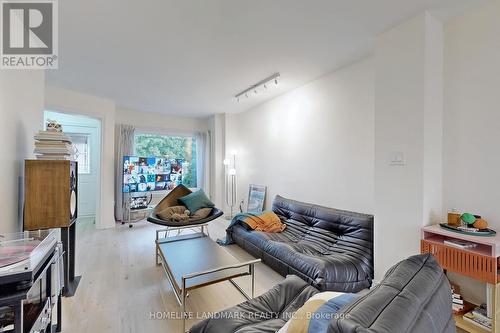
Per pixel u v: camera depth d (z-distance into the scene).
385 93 2.23
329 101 3.27
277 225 3.37
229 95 4.25
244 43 2.46
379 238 2.26
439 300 0.86
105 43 2.45
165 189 5.40
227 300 2.15
